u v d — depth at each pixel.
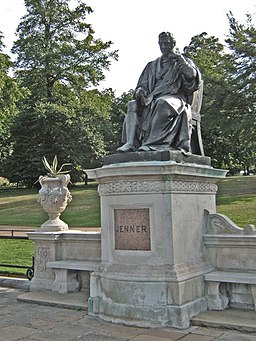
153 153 6.41
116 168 6.36
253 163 41.25
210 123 26.52
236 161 41.19
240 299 6.61
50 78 42.12
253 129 25.31
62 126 40.84
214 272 6.69
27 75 41.31
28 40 40.84
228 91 26.02
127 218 6.45
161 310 5.99
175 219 6.26
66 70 41.81
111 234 6.60
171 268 6.13
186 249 6.45
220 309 6.47
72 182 42.22
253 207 20.39
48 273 8.28
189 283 6.21
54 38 41.69
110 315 6.32
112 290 6.35
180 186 6.42
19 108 40.88
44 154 40.47
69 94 42.75
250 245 6.61
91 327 6.06
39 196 8.62
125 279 6.22
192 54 37.78
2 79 30.44
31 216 27.08
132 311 6.12
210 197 7.28
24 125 40.59
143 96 7.11
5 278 9.21
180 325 5.88
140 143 7.06
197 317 6.12
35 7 40.56
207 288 6.58
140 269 6.22
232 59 26.28
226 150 38.09
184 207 6.49
